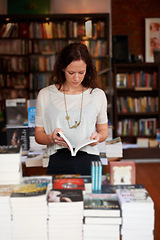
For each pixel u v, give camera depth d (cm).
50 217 131
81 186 148
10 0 596
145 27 629
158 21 629
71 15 522
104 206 131
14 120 353
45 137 181
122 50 535
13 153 151
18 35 554
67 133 183
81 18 534
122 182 161
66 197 133
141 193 142
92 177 151
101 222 129
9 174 152
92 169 151
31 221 131
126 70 551
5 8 596
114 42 534
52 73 189
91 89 191
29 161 246
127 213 130
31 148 283
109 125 315
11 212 131
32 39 556
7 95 584
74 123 182
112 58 539
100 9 595
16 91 587
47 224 132
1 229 132
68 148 175
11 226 132
